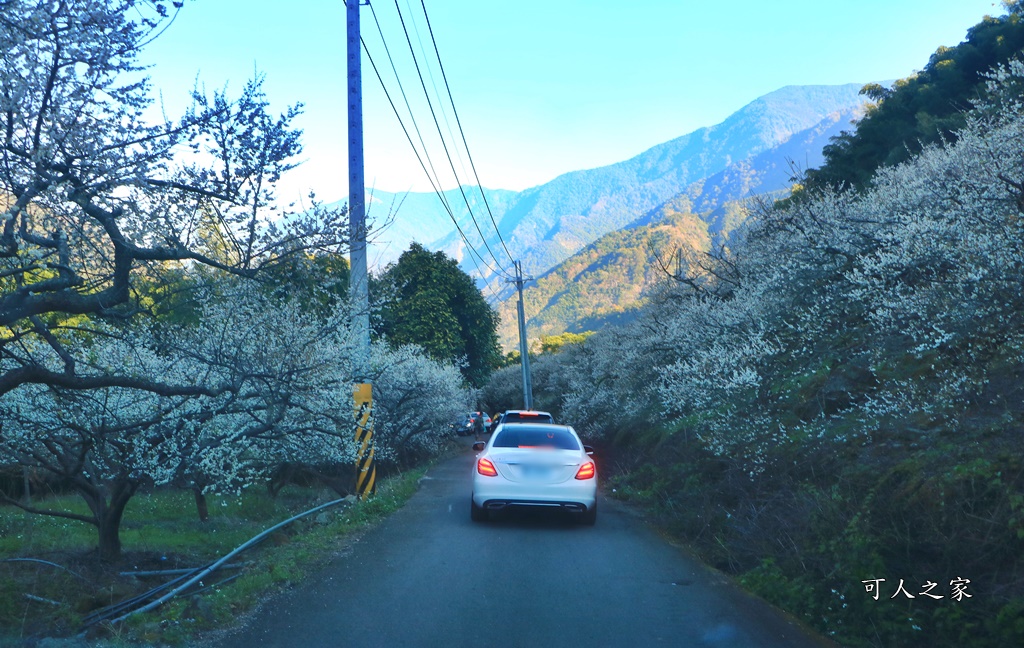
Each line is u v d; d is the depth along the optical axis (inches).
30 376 230.8
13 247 208.4
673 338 704.4
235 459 391.9
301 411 438.3
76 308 227.0
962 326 332.2
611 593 277.4
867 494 280.2
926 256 360.8
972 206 346.3
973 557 224.7
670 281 822.5
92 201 233.9
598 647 214.8
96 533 458.6
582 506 430.0
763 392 464.4
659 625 237.5
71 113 224.8
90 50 219.6
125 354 356.5
